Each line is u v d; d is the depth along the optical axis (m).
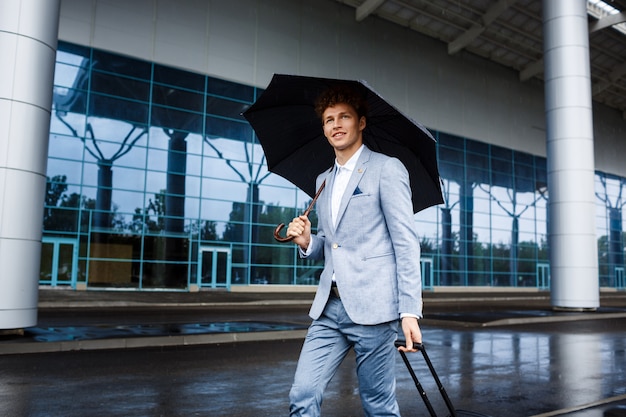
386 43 35.88
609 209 48.72
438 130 37.75
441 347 10.09
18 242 9.53
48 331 10.46
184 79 28.47
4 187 9.44
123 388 6.09
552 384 6.68
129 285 26.31
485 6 35.03
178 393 5.89
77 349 9.11
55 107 24.89
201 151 28.75
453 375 7.27
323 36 33.22
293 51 32.03
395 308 2.20
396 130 2.47
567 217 20.94
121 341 9.52
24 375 6.80
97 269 25.58
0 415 4.86
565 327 14.60
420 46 37.50
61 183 24.91
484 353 9.35
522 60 42.00
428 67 37.75
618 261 48.72
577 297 20.53
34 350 8.76
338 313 2.28
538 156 43.69
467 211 38.56
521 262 41.09
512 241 40.84
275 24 31.56
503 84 42.12
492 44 39.50
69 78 25.28
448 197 37.72
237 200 29.70
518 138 42.44
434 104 37.75
